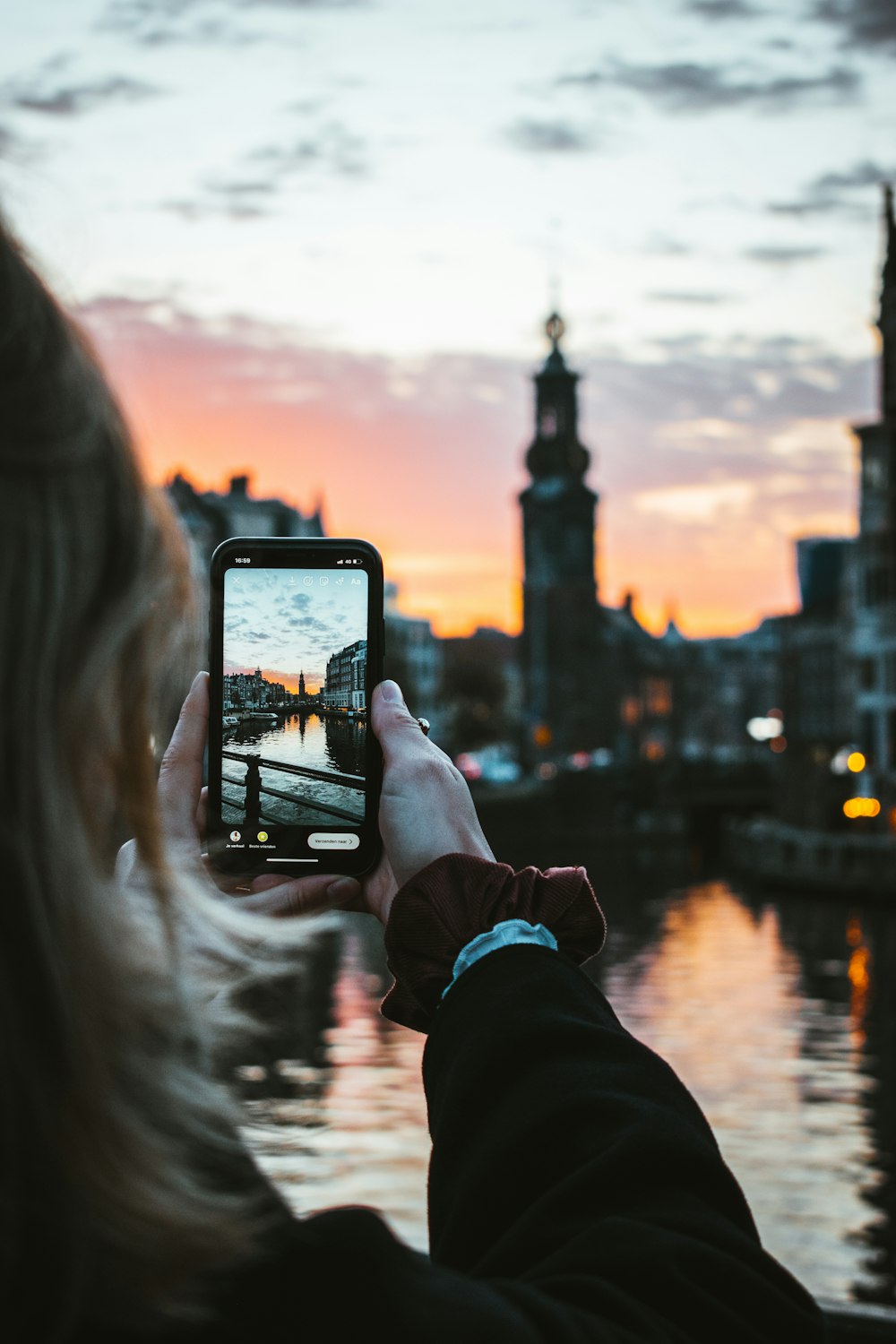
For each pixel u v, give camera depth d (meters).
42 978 0.76
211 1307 0.78
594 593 125.81
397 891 1.47
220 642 1.66
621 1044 1.20
